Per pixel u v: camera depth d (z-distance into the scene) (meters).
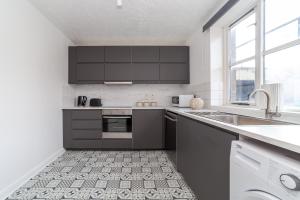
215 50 3.08
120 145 3.95
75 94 4.52
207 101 3.21
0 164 2.08
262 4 2.15
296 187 0.67
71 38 4.23
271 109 1.69
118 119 3.97
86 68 4.17
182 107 3.71
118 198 2.09
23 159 2.48
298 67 1.75
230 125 1.29
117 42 4.50
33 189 2.29
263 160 0.86
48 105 3.22
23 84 2.50
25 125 2.54
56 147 3.55
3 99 2.13
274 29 2.04
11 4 2.28
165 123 3.87
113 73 4.19
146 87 4.60
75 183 2.44
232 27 2.90
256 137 1.01
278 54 1.98
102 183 2.44
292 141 0.82
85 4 2.74
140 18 3.22
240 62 2.69
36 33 2.84
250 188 0.94
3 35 2.14
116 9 2.90
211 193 1.59
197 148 1.94
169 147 3.39
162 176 2.64
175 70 4.24
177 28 3.68
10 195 2.15
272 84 1.69
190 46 4.19
